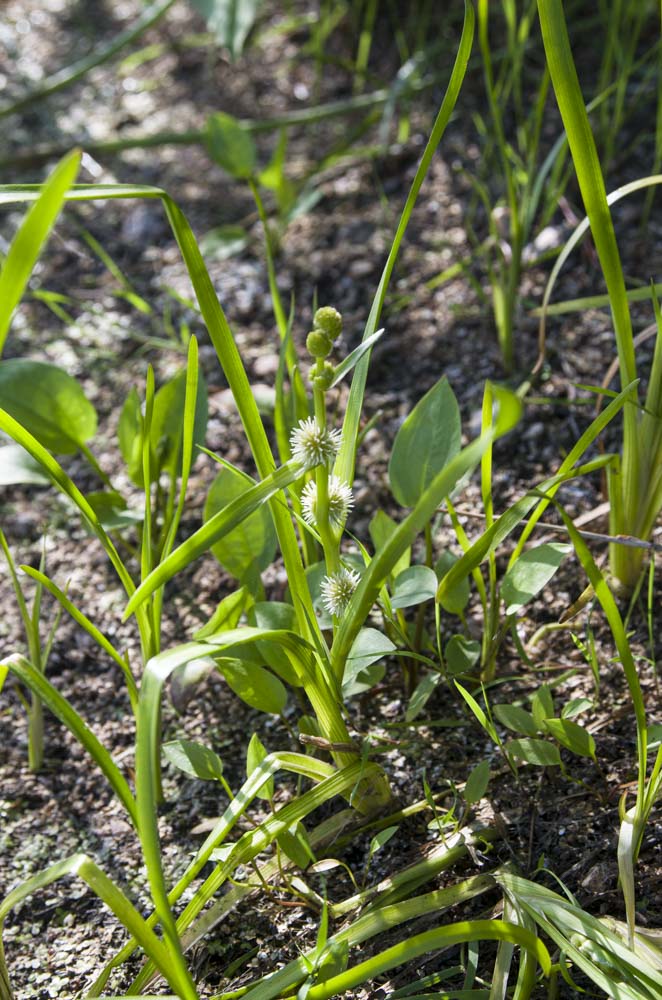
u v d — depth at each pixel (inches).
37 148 46.2
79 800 30.9
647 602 31.8
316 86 46.9
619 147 40.2
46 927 29.2
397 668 31.8
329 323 25.4
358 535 33.8
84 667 33.0
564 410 35.1
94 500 32.4
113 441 36.7
